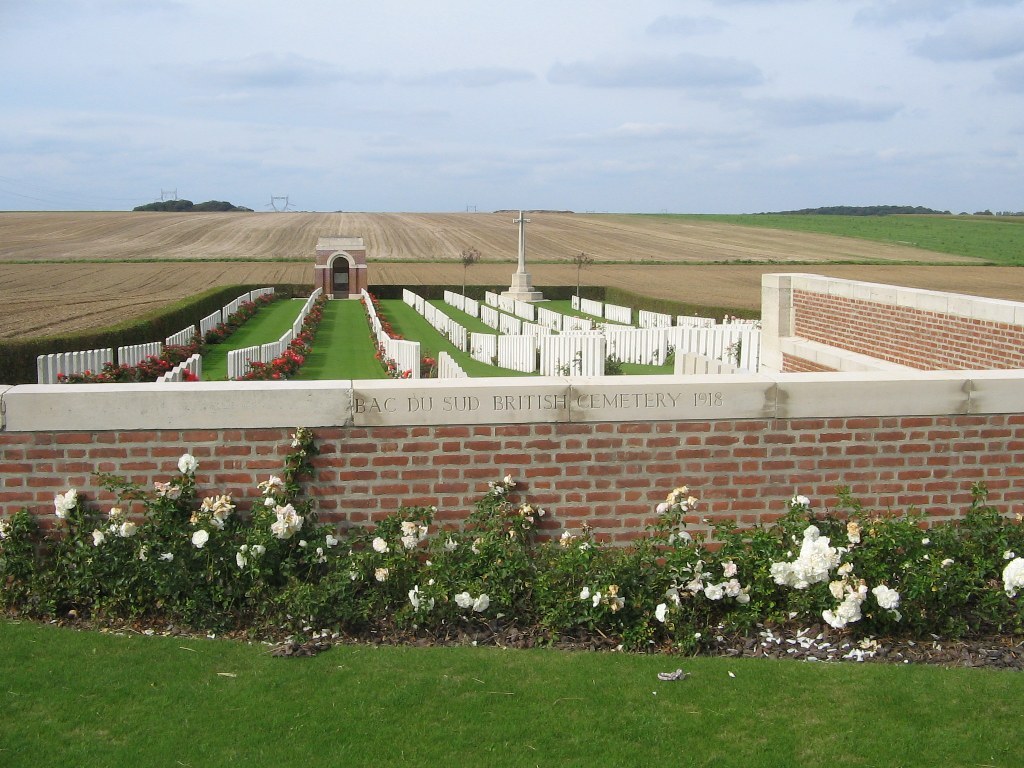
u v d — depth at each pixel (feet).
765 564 18.13
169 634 17.69
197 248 290.15
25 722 14.28
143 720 14.35
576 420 19.75
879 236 347.77
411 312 147.74
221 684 15.51
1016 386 20.48
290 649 16.70
